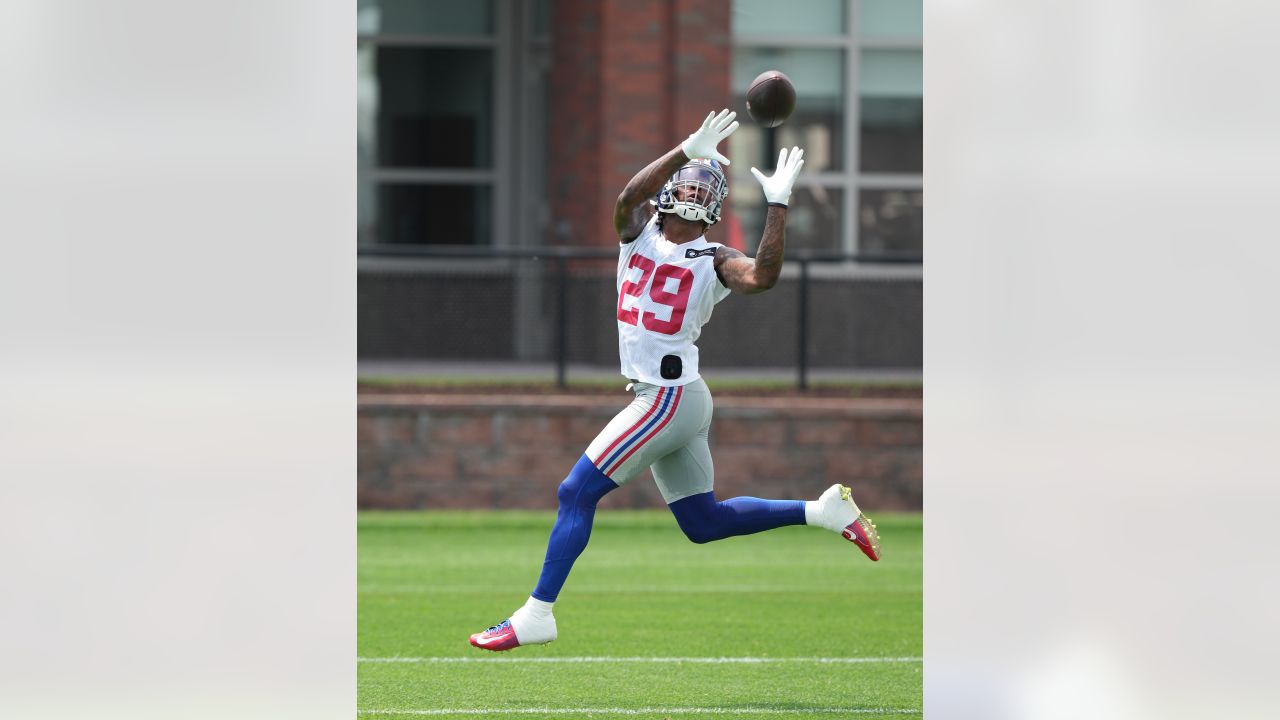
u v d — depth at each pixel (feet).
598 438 70.49
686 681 76.38
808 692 73.87
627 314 70.69
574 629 90.68
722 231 185.68
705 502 73.87
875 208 191.42
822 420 140.26
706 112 173.58
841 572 113.91
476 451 139.13
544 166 197.98
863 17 190.39
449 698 72.28
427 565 114.93
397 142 199.00
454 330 153.07
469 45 198.70
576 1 179.73
